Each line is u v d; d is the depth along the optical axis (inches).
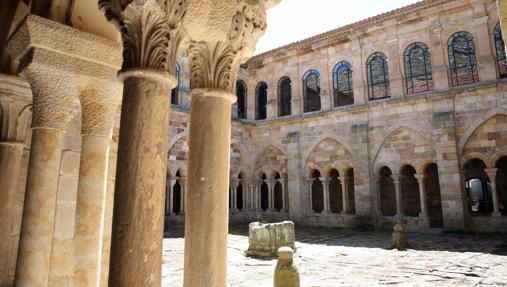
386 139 761.6
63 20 161.6
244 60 126.7
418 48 755.4
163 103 103.8
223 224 113.1
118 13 109.0
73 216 206.4
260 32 123.7
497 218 621.0
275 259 430.9
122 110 102.3
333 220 814.5
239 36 118.2
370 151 776.9
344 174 816.3
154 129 100.6
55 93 159.5
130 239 92.8
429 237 605.6
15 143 203.6
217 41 117.1
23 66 155.9
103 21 170.4
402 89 753.0
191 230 109.4
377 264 386.6
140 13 103.6
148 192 96.7
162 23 105.3
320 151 860.6
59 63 155.0
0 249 195.9
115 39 173.3
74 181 208.8
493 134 642.2
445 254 439.2
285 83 1019.3
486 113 647.1
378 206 753.6
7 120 203.0
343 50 853.8
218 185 113.4
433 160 695.7
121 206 95.0
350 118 815.1
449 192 663.1
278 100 961.5
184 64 842.2
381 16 778.8
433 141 693.9
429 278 319.6
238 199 1002.7
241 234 688.4
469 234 621.0
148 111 100.7
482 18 674.8
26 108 207.8
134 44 104.6
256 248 455.5
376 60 813.2
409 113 734.5
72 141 210.7
